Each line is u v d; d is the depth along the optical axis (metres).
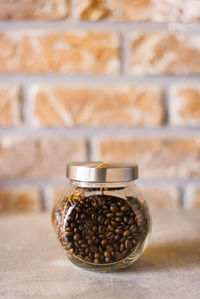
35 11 0.83
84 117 0.85
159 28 0.84
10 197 0.86
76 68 0.84
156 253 0.66
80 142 0.85
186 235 0.72
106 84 0.85
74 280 0.60
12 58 0.84
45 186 0.86
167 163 0.86
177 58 0.84
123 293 0.57
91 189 0.62
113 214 0.61
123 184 0.63
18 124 0.85
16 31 0.84
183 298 0.56
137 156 0.85
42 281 0.60
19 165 0.85
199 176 0.86
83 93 0.84
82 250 0.61
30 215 0.84
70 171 0.63
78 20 0.84
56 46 0.84
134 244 0.61
